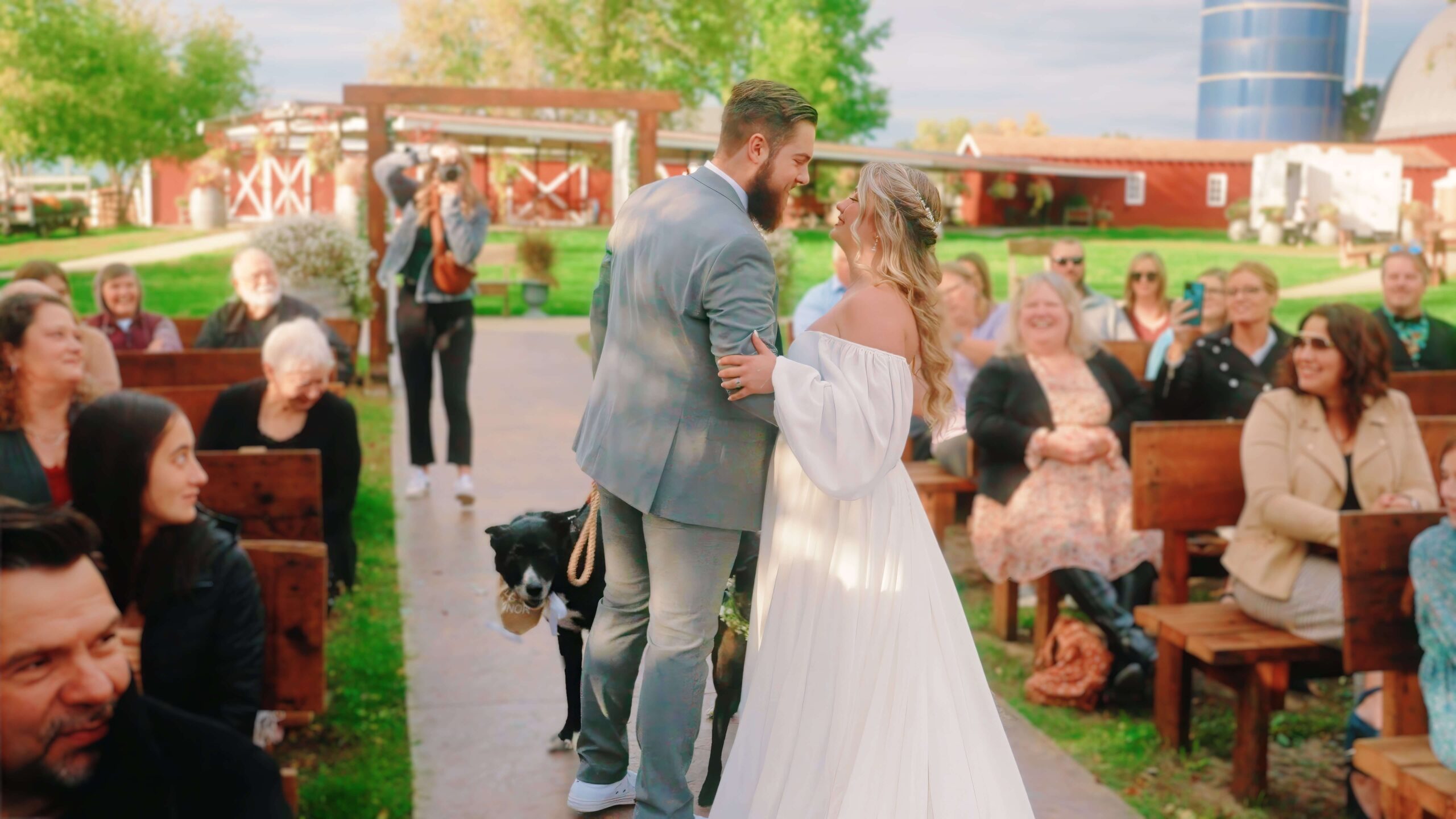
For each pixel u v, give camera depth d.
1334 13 58.56
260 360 6.09
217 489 4.15
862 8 43.94
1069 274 7.06
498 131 26.52
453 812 3.27
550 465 8.05
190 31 38.41
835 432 2.40
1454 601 3.10
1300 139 59.59
